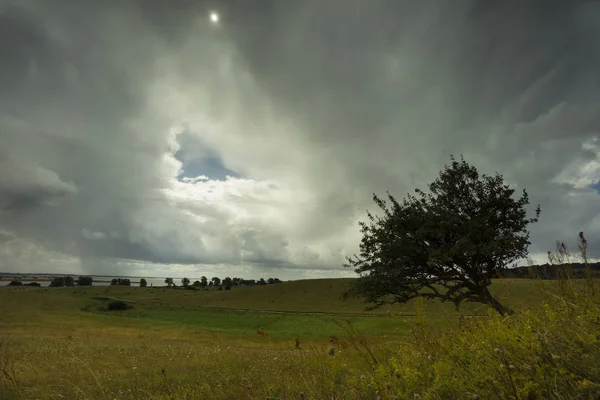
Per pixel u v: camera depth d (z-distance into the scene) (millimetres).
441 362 3406
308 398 4066
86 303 120562
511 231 15234
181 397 6270
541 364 2631
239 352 17766
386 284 16188
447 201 15820
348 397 3586
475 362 3150
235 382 7121
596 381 2301
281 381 5469
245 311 113438
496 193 15531
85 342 23453
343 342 5266
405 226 16406
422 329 4379
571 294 3715
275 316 97562
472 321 4484
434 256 14547
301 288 152750
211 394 6258
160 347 22547
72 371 9336
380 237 16531
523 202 15477
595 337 2639
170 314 110125
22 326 62750
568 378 2363
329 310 108500
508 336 3215
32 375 8797
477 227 14273
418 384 3244
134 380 8383
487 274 14141
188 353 16266
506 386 2607
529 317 3680
